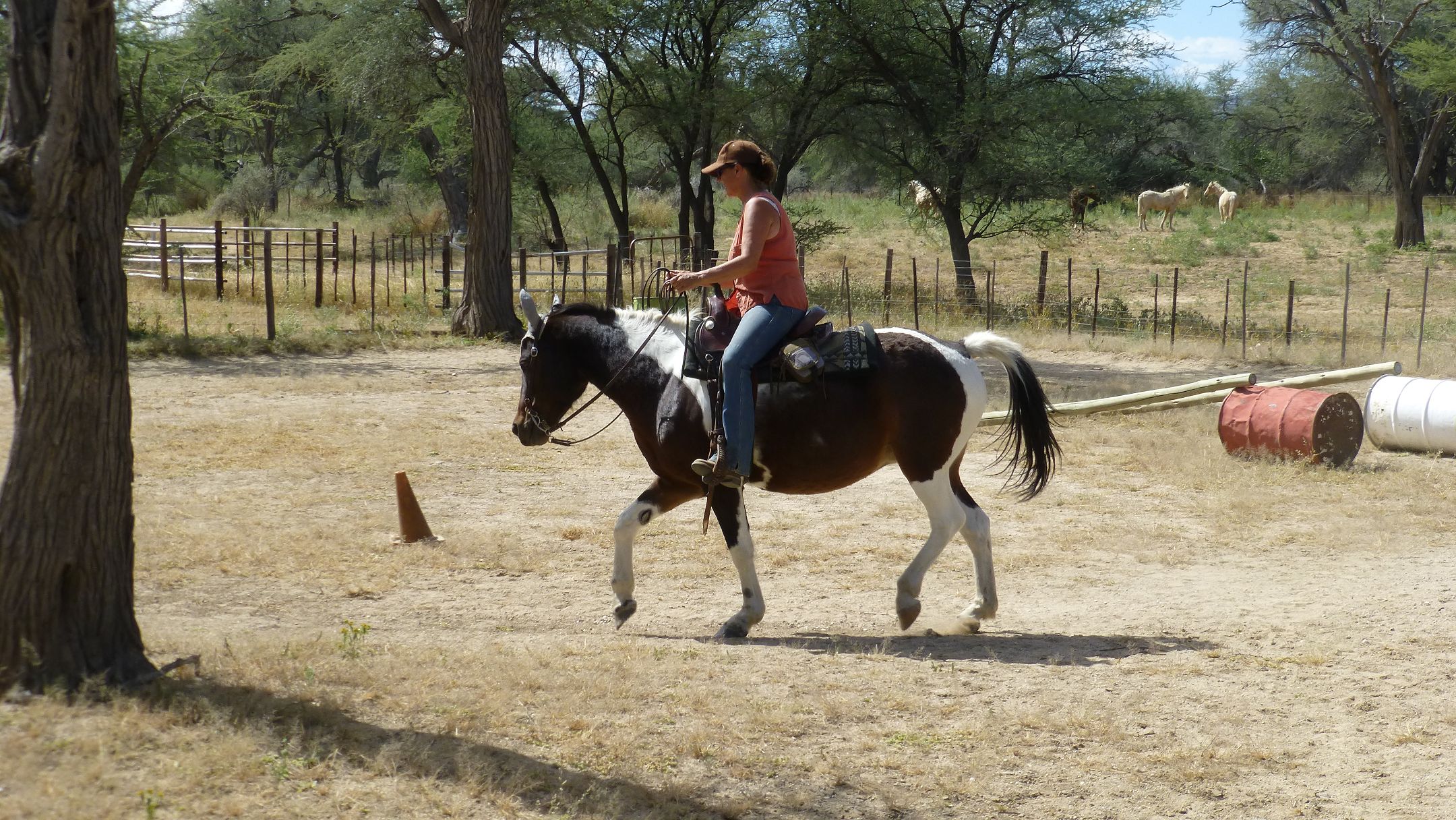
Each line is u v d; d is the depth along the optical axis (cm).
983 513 691
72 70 461
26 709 457
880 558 867
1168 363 2080
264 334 2172
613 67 3109
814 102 3047
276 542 856
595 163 3206
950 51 2969
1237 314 2664
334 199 5809
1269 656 620
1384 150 5384
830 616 727
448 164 3522
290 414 1439
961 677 581
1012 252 3900
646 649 615
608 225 4606
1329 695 559
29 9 468
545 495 1056
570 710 509
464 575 809
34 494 484
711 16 3066
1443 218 4538
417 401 1581
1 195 464
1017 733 508
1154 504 1041
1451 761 485
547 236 4034
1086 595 775
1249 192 5838
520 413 717
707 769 462
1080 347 2242
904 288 2939
